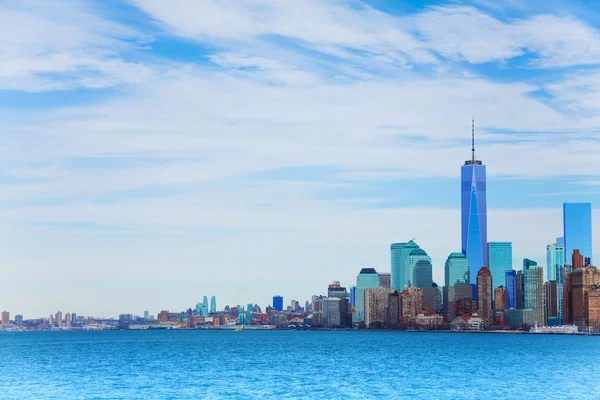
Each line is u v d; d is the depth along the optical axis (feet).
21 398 458.09
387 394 468.75
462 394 469.57
